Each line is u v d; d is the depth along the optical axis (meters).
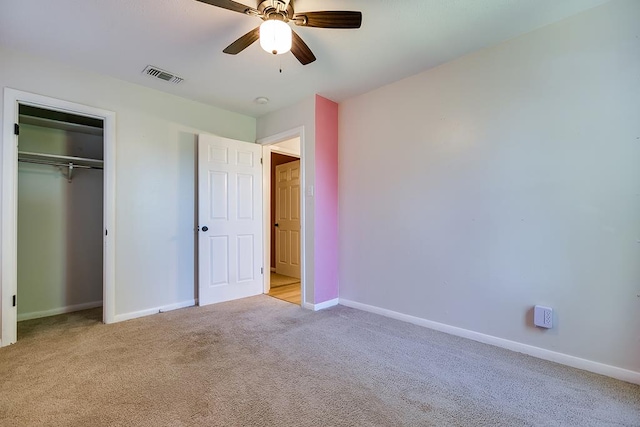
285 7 1.71
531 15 2.00
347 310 3.25
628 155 1.84
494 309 2.35
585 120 1.98
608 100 1.90
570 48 2.03
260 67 2.69
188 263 3.41
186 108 3.40
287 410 1.55
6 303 2.33
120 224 2.92
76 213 3.31
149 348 2.28
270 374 1.90
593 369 1.94
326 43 2.30
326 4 1.88
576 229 2.01
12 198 2.38
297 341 2.42
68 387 1.75
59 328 2.70
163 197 3.22
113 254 2.87
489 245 2.38
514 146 2.26
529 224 2.20
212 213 3.48
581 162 1.99
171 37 2.23
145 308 3.07
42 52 2.44
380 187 3.12
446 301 2.63
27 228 3.01
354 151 3.37
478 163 2.44
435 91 2.70
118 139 2.92
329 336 2.52
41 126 3.11
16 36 2.22
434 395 1.68
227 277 3.61
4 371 1.93
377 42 2.29
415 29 2.13
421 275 2.79
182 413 1.52
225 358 2.12
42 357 2.12
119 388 1.74
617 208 1.88
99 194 3.46
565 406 1.59
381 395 1.68
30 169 3.04
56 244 3.17
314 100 3.30
